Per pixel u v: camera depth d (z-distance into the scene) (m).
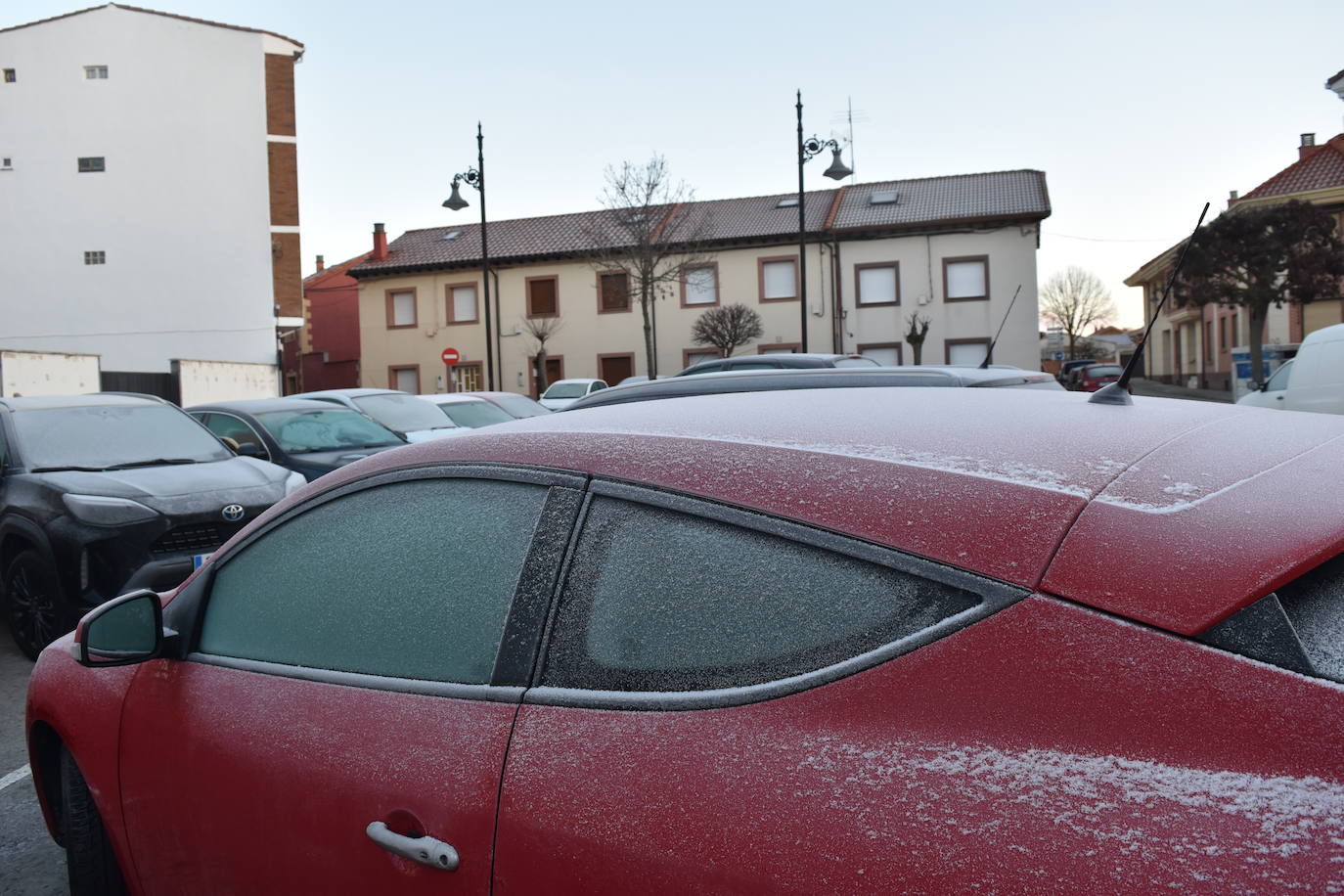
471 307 41.53
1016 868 1.10
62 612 6.06
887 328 36.97
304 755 1.83
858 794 1.24
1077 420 1.78
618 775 1.43
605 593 1.63
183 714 2.15
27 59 37.38
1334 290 28.67
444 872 1.56
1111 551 1.29
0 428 6.99
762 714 1.38
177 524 6.20
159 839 2.20
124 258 37.69
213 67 38.44
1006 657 1.25
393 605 1.92
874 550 1.41
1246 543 1.25
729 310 37.09
